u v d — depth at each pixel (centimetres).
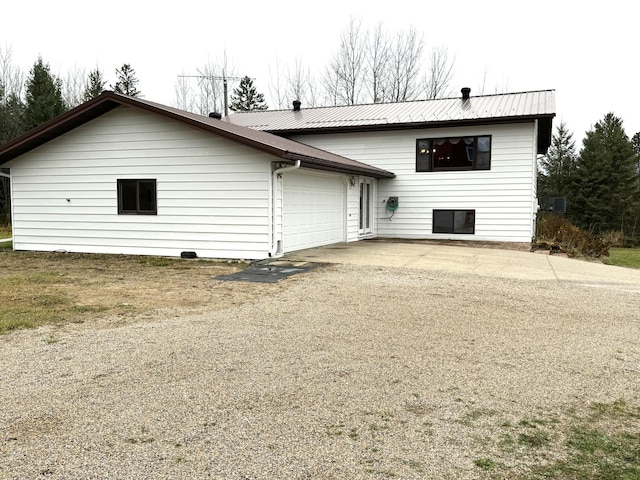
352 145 1758
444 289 794
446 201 1664
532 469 277
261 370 423
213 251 1128
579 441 311
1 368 420
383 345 499
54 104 2905
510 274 952
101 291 761
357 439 308
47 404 350
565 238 1555
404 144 1700
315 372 420
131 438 303
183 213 1146
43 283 826
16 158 1277
